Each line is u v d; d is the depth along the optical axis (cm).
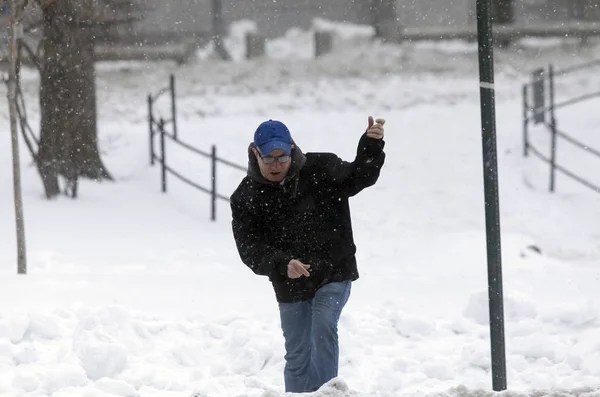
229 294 2278
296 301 1404
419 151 4516
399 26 7231
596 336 1888
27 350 1642
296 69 6412
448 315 2111
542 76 4819
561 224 3572
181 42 7112
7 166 3906
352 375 1752
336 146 4578
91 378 1623
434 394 1166
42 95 3647
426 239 3259
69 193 3650
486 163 1248
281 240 1390
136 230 3284
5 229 3169
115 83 5947
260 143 1323
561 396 1147
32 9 3650
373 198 3897
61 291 2219
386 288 2406
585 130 4684
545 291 2344
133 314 1947
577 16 8244
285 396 1185
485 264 2802
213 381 1667
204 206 3669
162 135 3788
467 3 8938
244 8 8369
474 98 5572
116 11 4197
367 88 5806
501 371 1278
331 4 8512
